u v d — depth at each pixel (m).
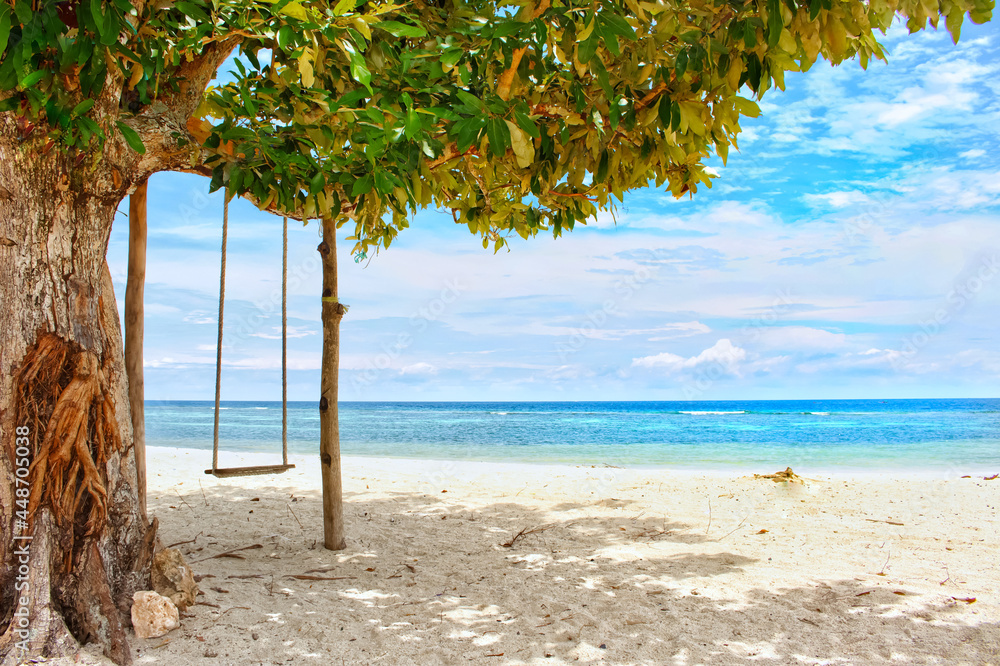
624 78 3.52
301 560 5.29
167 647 3.28
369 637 3.62
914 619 3.99
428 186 4.34
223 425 41.53
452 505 8.10
